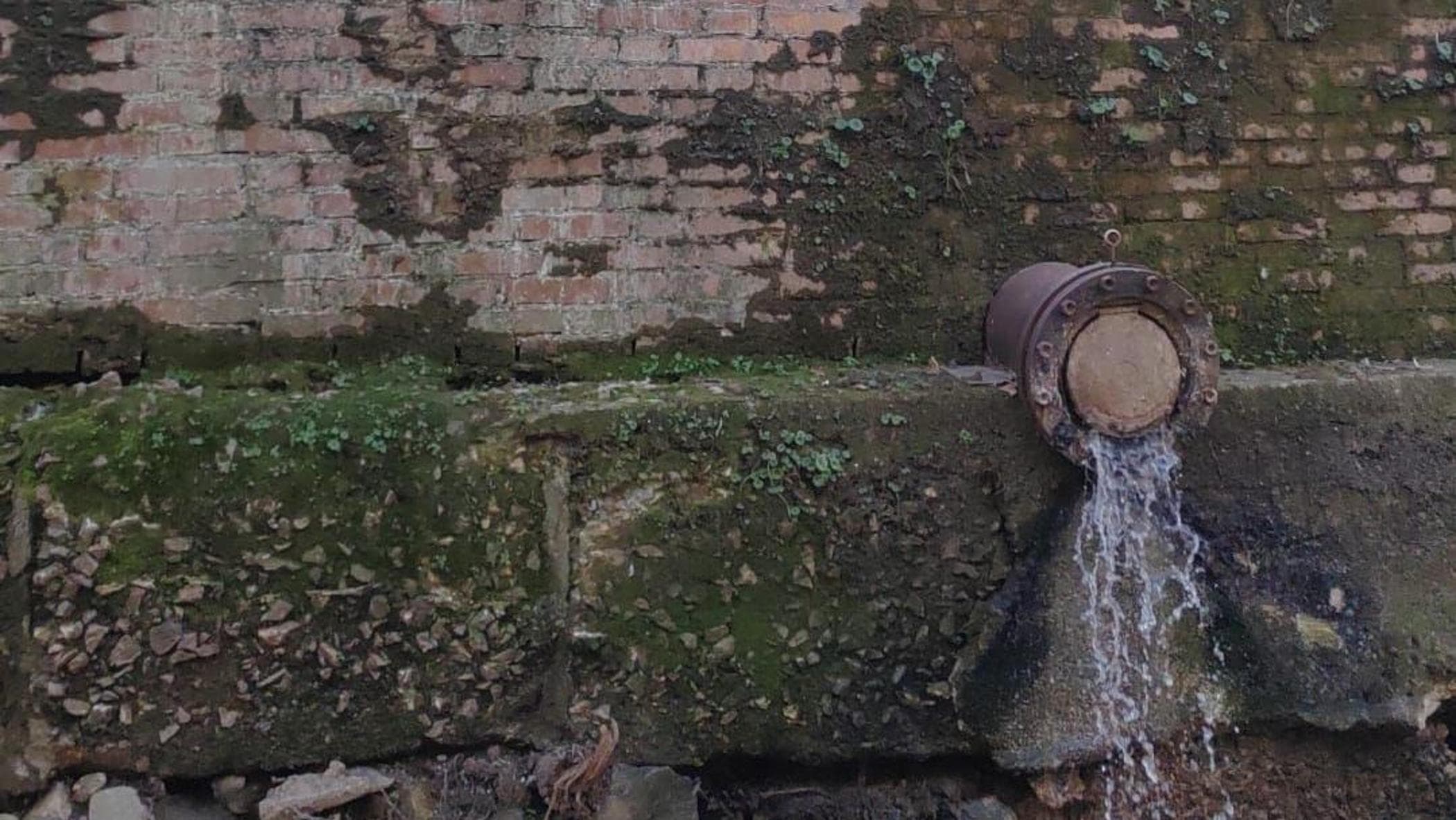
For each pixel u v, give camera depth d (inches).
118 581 87.7
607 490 93.5
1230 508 101.3
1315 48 119.3
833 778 99.3
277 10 100.5
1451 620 103.0
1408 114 120.9
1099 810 99.7
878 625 96.0
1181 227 116.9
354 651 90.4
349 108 101.8
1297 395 103.4
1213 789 100.8
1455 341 121.3
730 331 108.8
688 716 93.5
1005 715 96.8
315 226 101.7
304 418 91.0
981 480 97.9
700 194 107.8
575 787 89.7
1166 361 92.7
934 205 112.3
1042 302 92.7
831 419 96.3
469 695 91.8
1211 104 117.2
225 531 89.2
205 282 100.3
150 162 99.3
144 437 88.9
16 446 88.3
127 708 88.1
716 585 94.1
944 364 111.5
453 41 103.3
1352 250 119.9
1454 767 104.0
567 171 105.5
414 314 103.4
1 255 97.3
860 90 110.6
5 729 86.3
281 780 90.7
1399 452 104.6
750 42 108.3
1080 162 115.0
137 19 98.9
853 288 111.0
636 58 106.3
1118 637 98.0
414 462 91.5
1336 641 101.1
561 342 105.7
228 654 89.1
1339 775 102.8
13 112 97.3
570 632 92.2
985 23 112.9
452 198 103.7
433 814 90.7
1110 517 97.2
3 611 86.3
